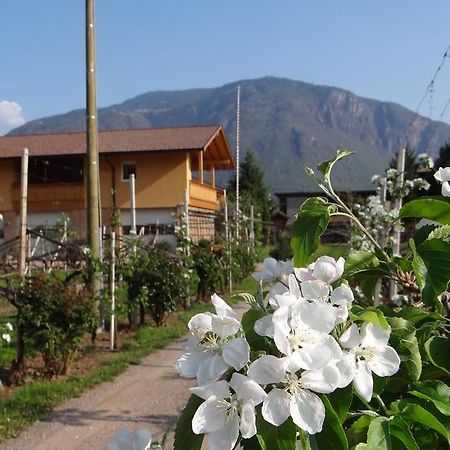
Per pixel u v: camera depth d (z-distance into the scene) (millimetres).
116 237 9961
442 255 1516
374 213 5699
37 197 27734
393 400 1385
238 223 20891
